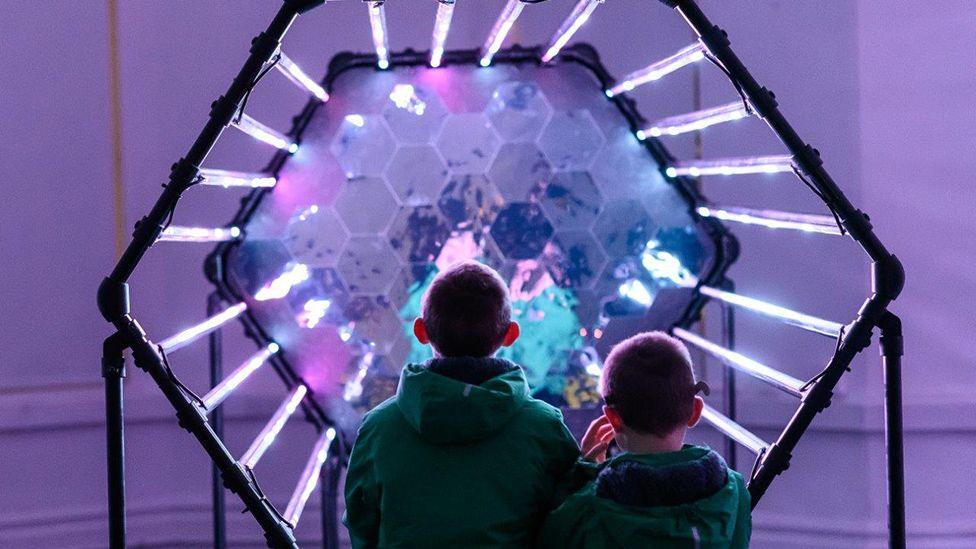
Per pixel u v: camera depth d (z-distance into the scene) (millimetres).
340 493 4098
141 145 4090
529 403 1917
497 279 1968
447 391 1796
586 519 1755
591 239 3211
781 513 3949
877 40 3762
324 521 3221
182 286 4109
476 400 1794
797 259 3887
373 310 3195
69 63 3969
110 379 2018
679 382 1811
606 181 3199
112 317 1993
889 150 3785
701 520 1688
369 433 1941
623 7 4012
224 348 4121
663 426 1813
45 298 3939
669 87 4023
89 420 3986
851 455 3822
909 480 3797
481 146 3193
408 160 3182
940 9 3754
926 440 3799
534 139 3195
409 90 3168
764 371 2379
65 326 3971
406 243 3197
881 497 3775
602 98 3176
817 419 3828
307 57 4129
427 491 1823
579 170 3199
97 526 4020
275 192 3158
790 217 2312
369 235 3188
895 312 3783
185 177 1998
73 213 3982
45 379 3938
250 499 2090
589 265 3213
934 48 3766
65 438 3980
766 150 3922
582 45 3160
